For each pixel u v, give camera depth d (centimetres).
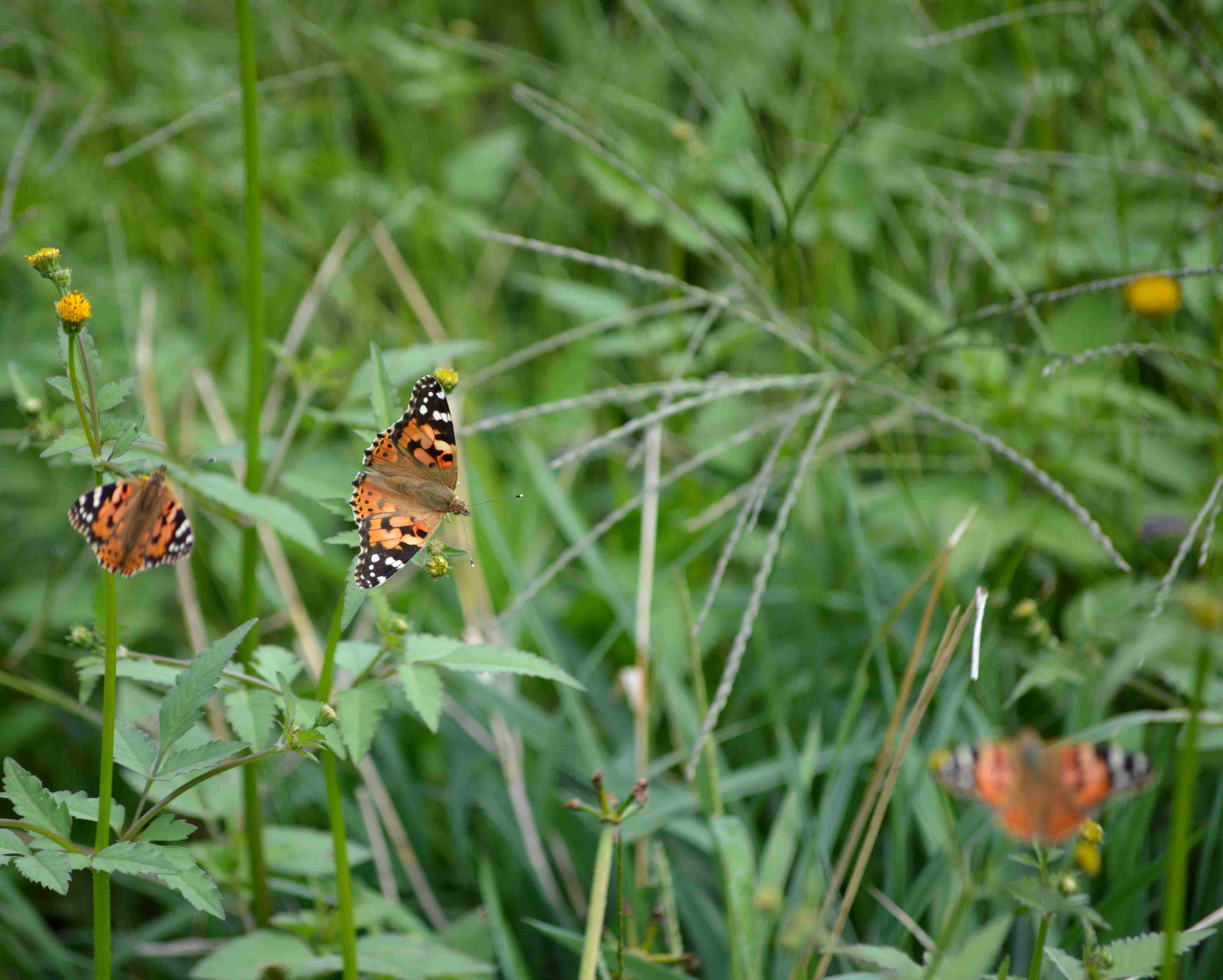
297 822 244
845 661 244
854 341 279
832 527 251
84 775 247
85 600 256
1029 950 233
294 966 231
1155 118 277
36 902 243
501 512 282
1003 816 218
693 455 279
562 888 241
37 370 272
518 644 246
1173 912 220
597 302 293
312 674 236
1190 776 219
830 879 235
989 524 243
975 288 302
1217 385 246
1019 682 241
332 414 234
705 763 236
